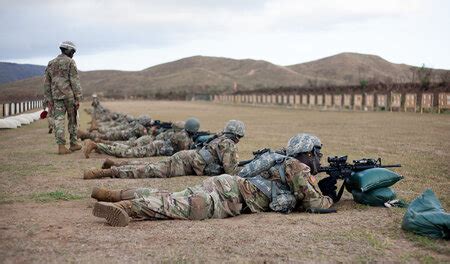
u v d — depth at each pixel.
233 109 52.50
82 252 4.94
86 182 9.23
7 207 7.09
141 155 12.74
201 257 4.86
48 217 6.44
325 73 185.12
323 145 16.14
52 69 13.81
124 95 133.12
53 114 13.97
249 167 6.95
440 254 5.08
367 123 27.30
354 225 6.20
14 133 22.27
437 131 21.66
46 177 9.87
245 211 6.81
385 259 4.89
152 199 6.23
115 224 5.92
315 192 6.80
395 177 7.32
